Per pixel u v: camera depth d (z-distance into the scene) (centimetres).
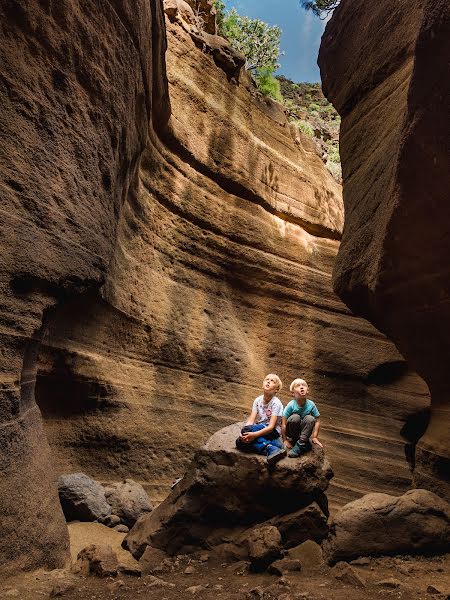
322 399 1383
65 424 775
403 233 623
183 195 1144
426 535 540
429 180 570
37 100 497
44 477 495
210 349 1128
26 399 508
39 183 493
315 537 537
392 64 870
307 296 1445
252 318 1323
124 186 797
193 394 1058
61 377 754
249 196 1343
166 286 1055
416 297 677
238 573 484
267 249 1367
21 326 457
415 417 1462
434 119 540
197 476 562
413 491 580
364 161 900
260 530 515
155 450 917
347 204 952
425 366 766
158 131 1053
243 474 551
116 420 849
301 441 573
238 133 1332
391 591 418
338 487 1223
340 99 1059
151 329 974
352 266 820
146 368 958
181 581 452
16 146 464
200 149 1203
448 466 704
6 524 406
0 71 449
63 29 536
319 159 1653
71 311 753
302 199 1512
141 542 549
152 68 859
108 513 670
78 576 439
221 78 1323
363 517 533
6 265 441
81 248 560
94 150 608
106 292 817
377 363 1485
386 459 1336
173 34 1190
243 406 1152
